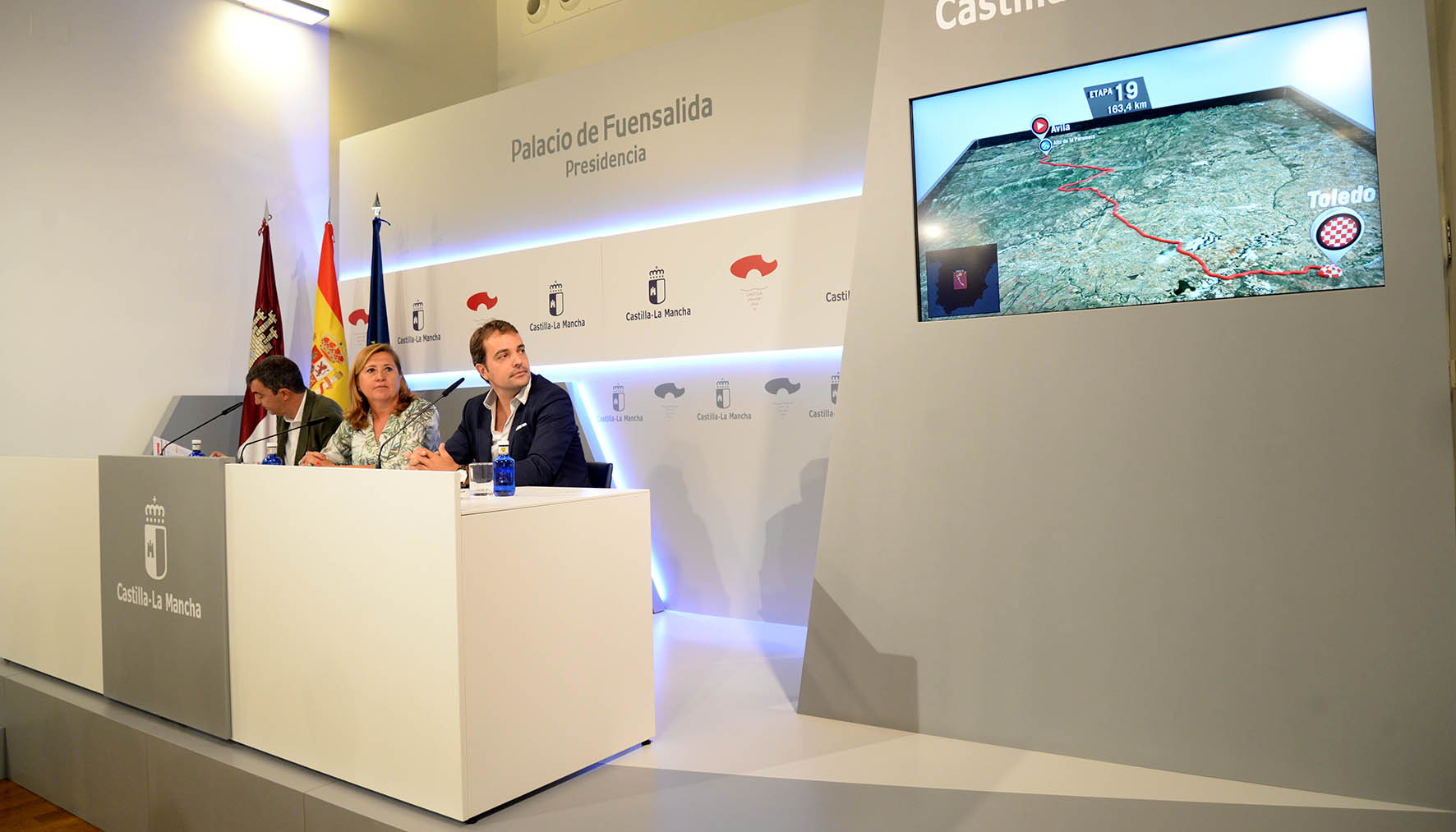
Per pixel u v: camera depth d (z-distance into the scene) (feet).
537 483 10.84
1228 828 6.63
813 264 13.10
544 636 7.43
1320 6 7.35
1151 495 7.94
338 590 7.54
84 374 15.52
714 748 8.44
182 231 16.87
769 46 13.57
